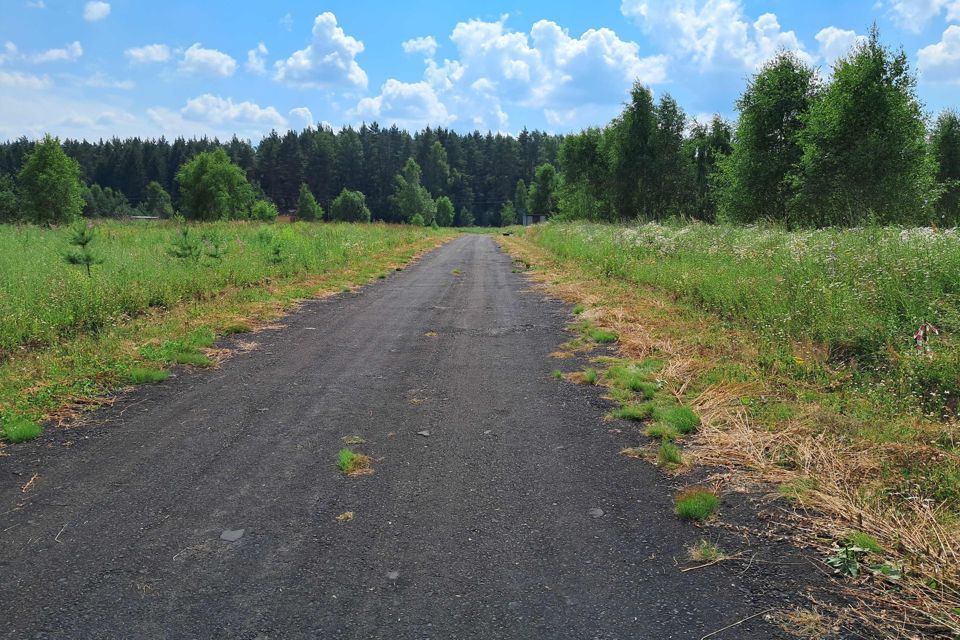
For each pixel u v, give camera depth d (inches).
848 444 168.6
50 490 153.5
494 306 448.1
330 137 4815.5
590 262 639.1
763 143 1040.8
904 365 205.0
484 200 5029.5
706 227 641.6
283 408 218.4
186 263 505.4
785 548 125.3
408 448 182.1
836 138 824.9
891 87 796.6
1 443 182.4
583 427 197.5
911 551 119.0
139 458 173.6
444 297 495.2
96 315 331.3
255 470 166.4
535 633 101.0
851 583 113.0
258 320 378.3
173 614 105.7
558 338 332.5
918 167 812.0
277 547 128.0
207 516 140.9
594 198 1756.9
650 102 1518.2
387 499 149.6
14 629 101.0
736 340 278.1
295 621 104.0
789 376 227.0
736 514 139.6
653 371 248.4
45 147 1648.6
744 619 103.9
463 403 223.9
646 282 471.2
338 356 295.7
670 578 116.1
